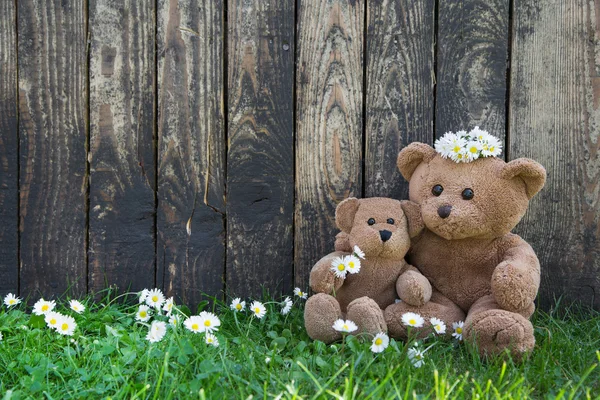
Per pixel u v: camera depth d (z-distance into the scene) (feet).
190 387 5.38
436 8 7.49
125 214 7.54
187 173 7.53
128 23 7.34
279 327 7.14
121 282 7.61
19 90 7.32
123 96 7.41
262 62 7.44
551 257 7.61
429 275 7.09
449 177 6.70
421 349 6.21
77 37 7.32
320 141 7.55
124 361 5.87
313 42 7.45
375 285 6.90
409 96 7.53
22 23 7.27
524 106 7.52
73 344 6.36
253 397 5.32
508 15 7.47
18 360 5.91
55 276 7.55
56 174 7.45
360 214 6.88
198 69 7.43
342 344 6.19
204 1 7.35
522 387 5.43
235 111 7.48
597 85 7.45
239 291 7.66
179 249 7.61
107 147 7.46
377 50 7.48
